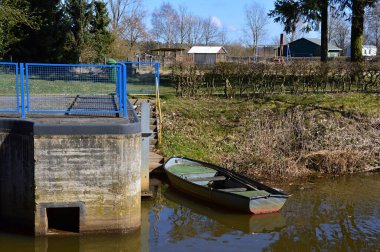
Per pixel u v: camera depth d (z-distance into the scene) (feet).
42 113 38.81
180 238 35.27
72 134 32.22
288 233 36.78
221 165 53.42
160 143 55.83
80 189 32.71
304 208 42.47
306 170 54.03
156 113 61.82
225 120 62.59
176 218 39.73
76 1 124.47
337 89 75.46
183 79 71.15
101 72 46.93
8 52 103.55
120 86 37.63
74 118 36.27
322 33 88.17
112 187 33.06
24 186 33.50
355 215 40.63
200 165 50.21
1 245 32.04
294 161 54.29
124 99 36.47
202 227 37.78
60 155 32.30
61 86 49.65
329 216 40.40
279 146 57.26
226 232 36.91
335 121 62.75
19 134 33.30
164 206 42.75
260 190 42.19
